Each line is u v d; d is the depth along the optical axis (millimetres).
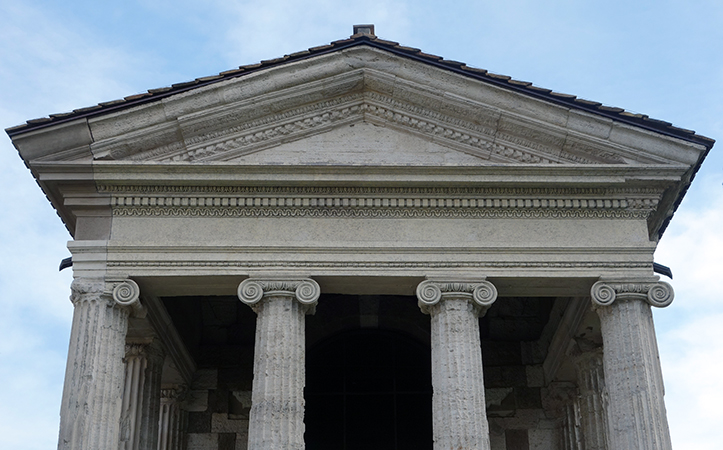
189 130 16688
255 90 16844
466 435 14750
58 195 16625
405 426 20812
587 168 16359
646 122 16688
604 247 16250
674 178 16484
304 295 15719
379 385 21172
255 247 16047
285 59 17109
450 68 17016
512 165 16344
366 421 20844
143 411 17750
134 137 16469
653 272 16109
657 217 17266
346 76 17141
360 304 21625
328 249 16094
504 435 20656
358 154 16953
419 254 16156
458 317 15688
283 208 16406
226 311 21859
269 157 16922
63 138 16219
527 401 20938
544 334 21219
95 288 15625
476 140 17062
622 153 16625
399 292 16562
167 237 16125
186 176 16219
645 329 15750
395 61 17156
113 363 15266
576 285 16391
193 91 16656
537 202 16531
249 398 21016
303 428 14961
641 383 15211
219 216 16375
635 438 14875
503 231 16406
